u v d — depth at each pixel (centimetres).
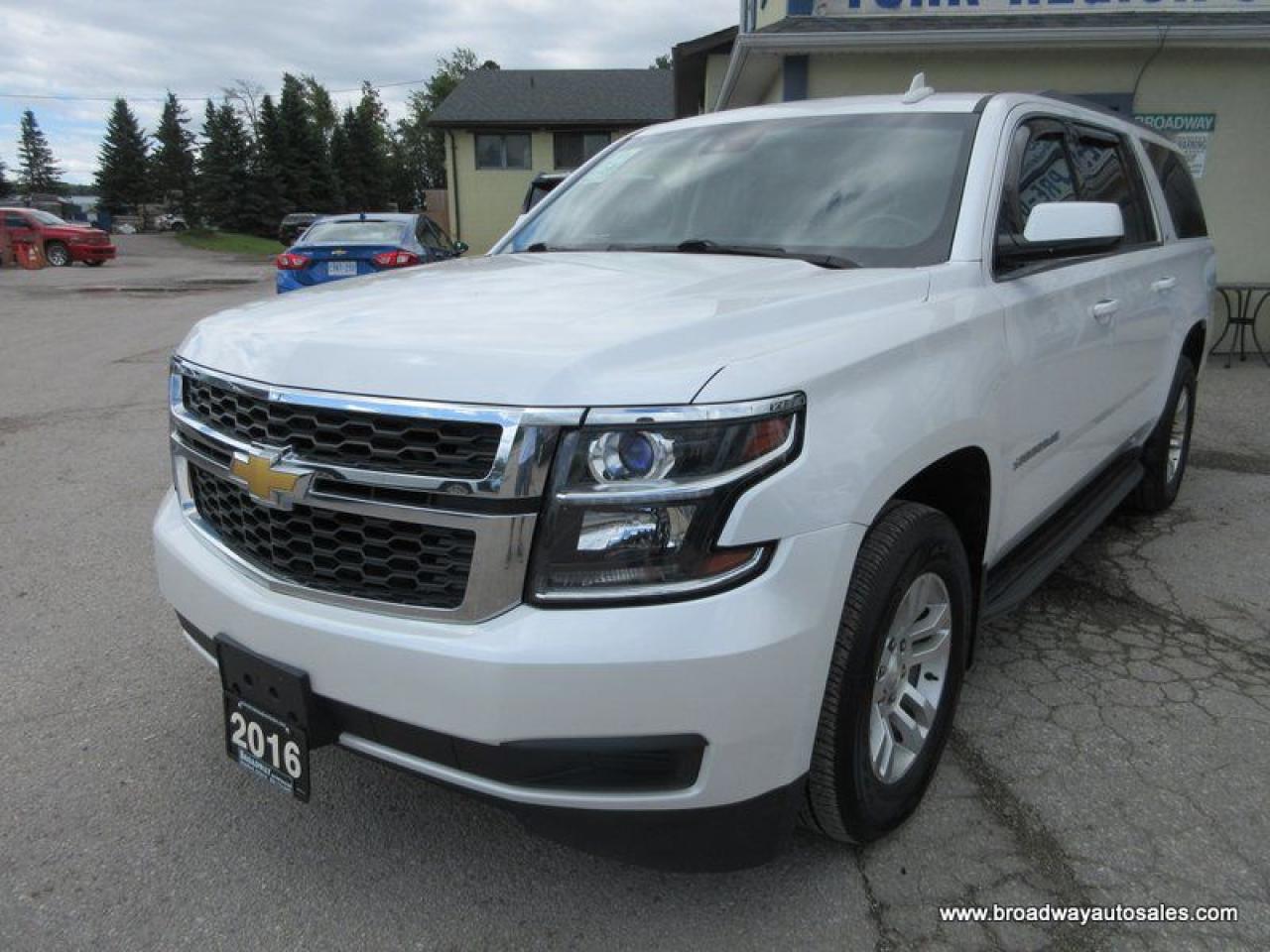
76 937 227
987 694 335
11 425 749
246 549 235
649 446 187
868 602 219
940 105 340
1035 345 297
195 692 340
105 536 499
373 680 202
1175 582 434
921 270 274
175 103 7450
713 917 231
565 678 185
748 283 261
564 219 381
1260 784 281
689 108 2378
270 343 226
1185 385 505
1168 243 466
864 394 218
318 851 257
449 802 278
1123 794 277
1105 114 428
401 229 1247
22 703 332
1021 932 225
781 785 204
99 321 1460
